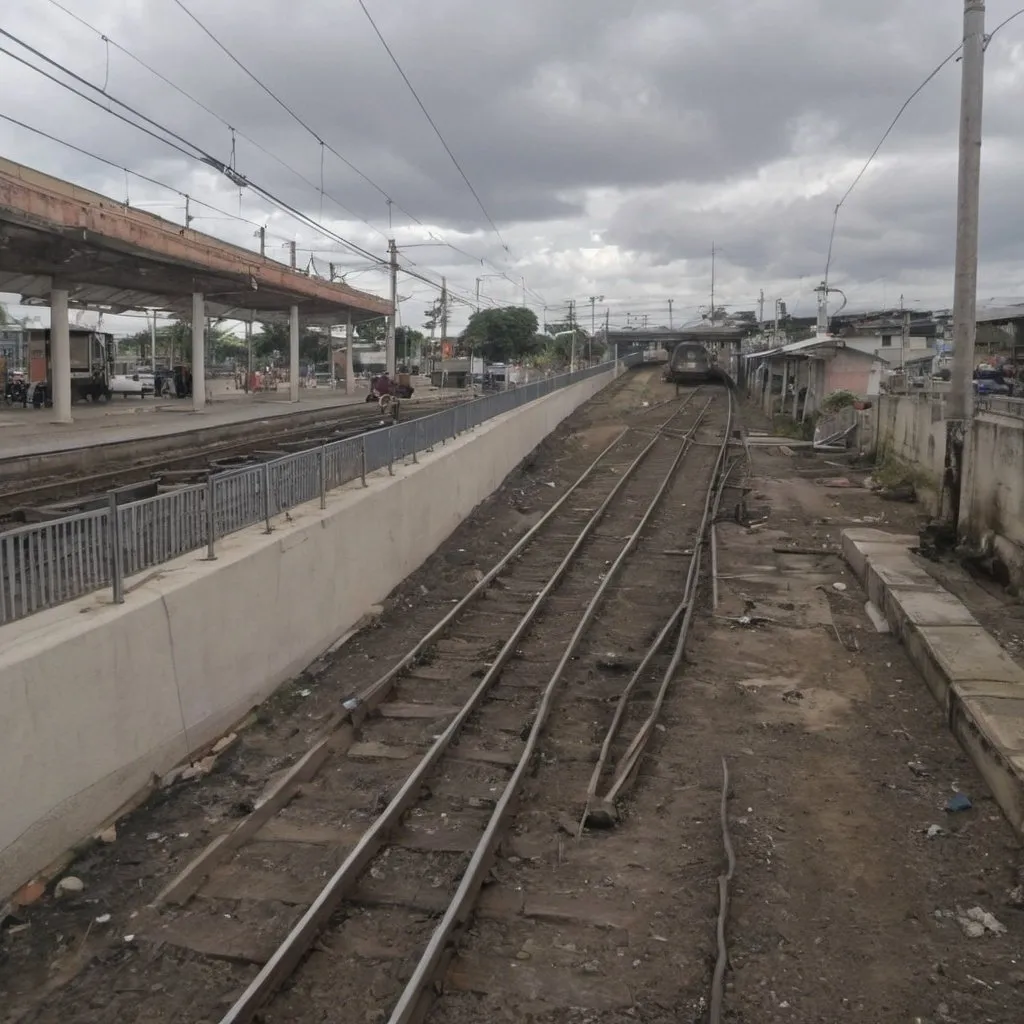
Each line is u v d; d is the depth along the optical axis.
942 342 45.34
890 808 6.82
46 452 16.98
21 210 16.94
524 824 6.74
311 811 7.02
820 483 22.44
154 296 33.47
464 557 16.08
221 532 9.36
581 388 46.03
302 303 38.47
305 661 10.23
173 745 7.56
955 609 10.48
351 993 4.89
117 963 5.16
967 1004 4.68
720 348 79.44
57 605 6.98
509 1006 4.75
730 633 11.19
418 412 34.06
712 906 5.60
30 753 5.89
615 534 18.17
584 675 10.11
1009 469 11.96
